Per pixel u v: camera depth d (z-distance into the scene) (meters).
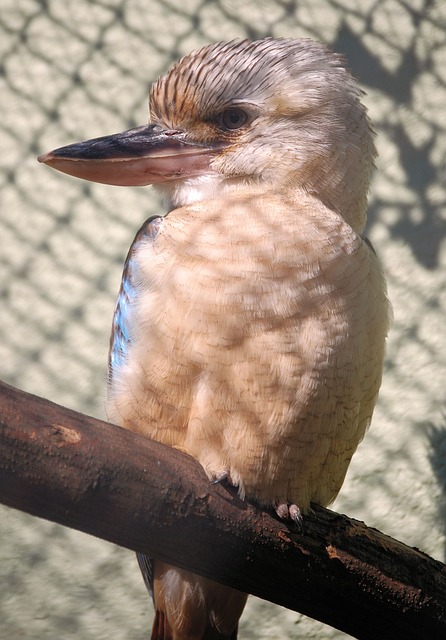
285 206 0.94
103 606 1.25
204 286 0.90
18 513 1.25
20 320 1.26
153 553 0.86
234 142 0.97
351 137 0.97
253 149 0.96
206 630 0.96
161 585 0.96
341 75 0.98
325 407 0.91
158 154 0.98
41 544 1.25
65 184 1.27
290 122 0.96
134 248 0.95
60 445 0.83
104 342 1.26
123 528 0.84
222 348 0.90
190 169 0.97
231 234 0.91
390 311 0.96
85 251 1.27
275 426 0.91
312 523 0.88
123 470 0.84
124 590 1.25
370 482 1.26
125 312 0.95
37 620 1.24
